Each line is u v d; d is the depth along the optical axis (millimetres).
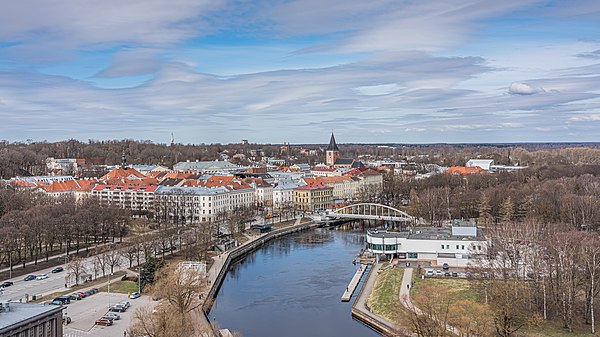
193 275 174875
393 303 194875
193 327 154000
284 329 182000
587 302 172250
